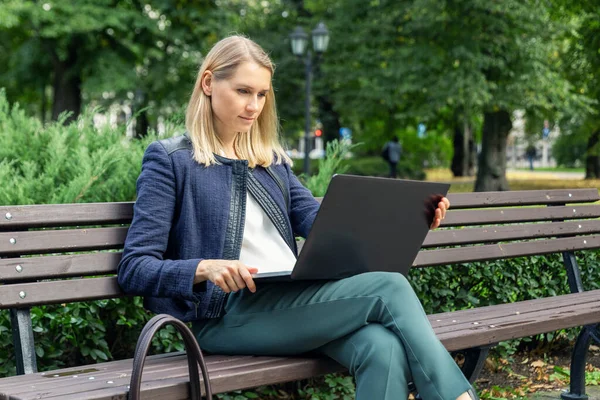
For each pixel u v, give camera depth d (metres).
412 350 2.43
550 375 4.42
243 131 2.89
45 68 26.75
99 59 24.92
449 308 4.32
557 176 42.78
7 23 21.95
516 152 66.81
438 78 22.38
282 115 31.64
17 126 4.62
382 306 2.49
